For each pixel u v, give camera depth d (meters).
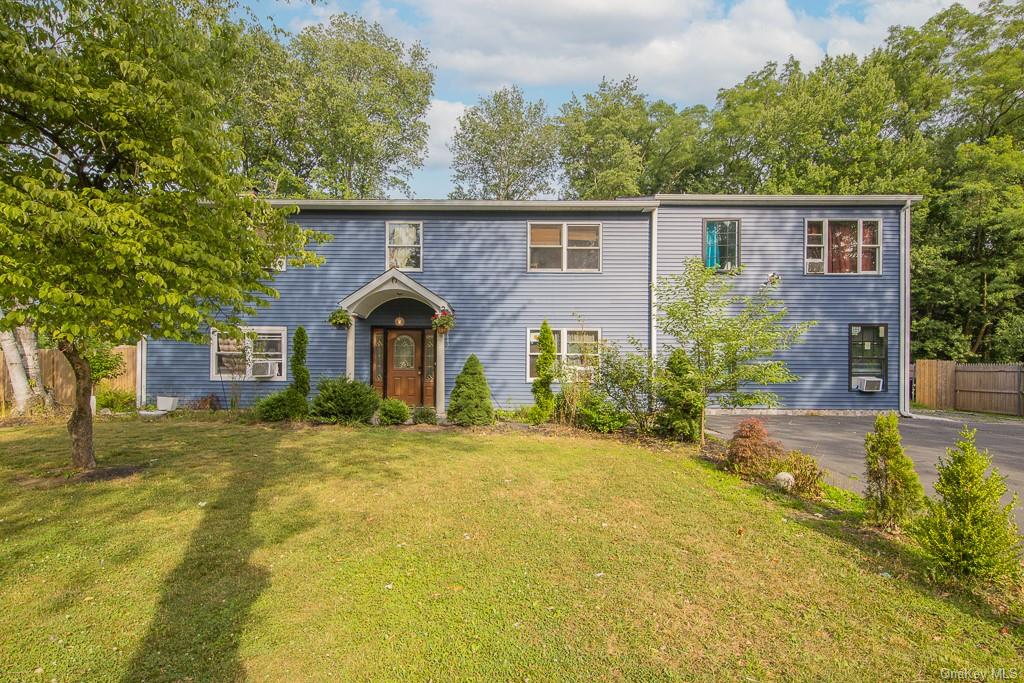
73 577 3.71
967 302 19.97
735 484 6.46
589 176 32.28
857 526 4.96
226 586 3.59
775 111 24.83
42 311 4.70
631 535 4.65
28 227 4.63
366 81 25.14
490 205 13.54
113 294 5.25
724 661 2.80
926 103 25.19
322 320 13.66
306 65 22.31
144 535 4.51
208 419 11.45
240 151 6.31
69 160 5.97
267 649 2.86
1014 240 19.36
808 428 11.44
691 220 14.00
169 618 3.17
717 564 4.05
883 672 2.72
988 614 3.32
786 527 4.90
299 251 7.53
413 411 11.92
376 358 13.91
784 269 13.97
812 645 2.96
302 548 4.27
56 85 4.90
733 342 8.30
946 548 3.70
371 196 25.42
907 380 13.77
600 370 10.45
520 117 31.11
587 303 13.80
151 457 7.57
